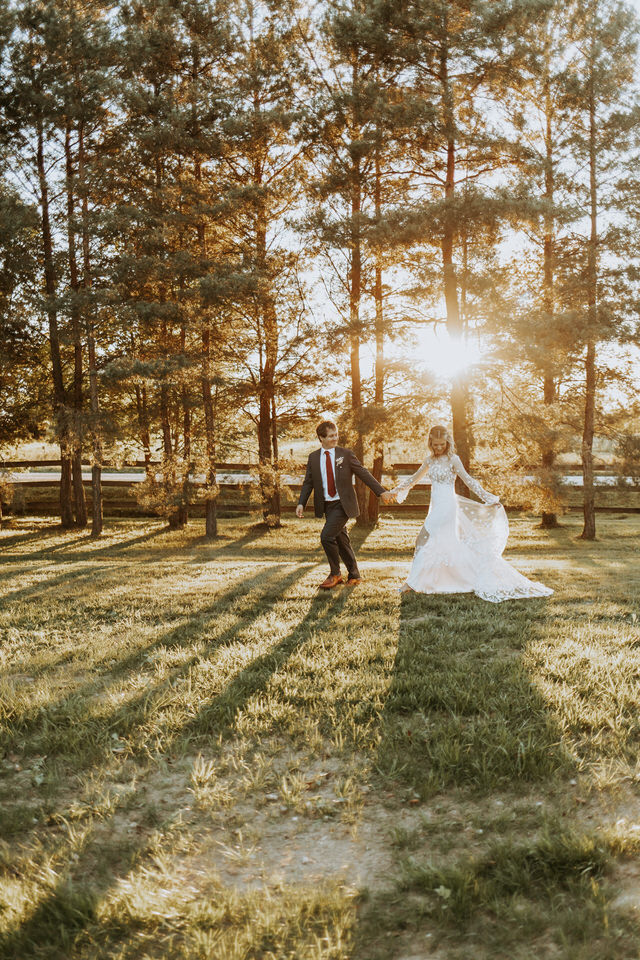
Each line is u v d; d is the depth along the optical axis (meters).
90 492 31.42
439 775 3.40
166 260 18.58
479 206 15.26
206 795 3.30
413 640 5.75
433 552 7.88
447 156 17.88
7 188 20.42
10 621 7.02
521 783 3.31
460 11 16.52
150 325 19.05
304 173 20.80
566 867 2.65
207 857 2.86
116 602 7.93
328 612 7.03
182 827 3.07
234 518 27.83
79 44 19.53
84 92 19.91
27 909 2.48
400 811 3.16
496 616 6.62
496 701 4.26
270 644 5.78
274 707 4.28
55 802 3.31
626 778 3.33
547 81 19.92
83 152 21.42
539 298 20.36
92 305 18.72
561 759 3.48
